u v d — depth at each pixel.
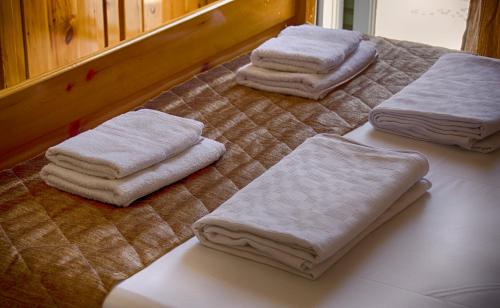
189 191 1.78
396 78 2.39
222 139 2.03
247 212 1.55
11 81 2.35
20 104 1.91
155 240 1.58
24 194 1.76
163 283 1.44
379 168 1.71
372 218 1.55
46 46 2.43
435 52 2.60
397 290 1.41
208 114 2.16
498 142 1.95
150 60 2.28
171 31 2.33
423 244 1.55
